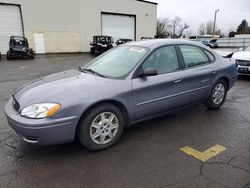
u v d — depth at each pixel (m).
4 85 8.66
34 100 3.24
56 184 2.83
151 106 4.00
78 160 3.33
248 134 4.13
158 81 3.99
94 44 25.31
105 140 3.61
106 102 3.52
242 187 2.74
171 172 3.04
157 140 3.92
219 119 4.81
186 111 5.27
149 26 33.19
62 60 19.25
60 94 3.28
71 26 26.88
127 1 30.31
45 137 3.12
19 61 18.06
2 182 2.86
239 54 9.20
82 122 3.36
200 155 3.44
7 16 23.27
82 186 2.79
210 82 4.94
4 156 3.43
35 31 24.86
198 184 2.80
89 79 3.72
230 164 3.20
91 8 27.80
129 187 2.77
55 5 25.44
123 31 31.05
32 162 3.28
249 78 9.34
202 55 4.90
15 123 3.17
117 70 3.94
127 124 3.89
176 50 4.43
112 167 3.16
